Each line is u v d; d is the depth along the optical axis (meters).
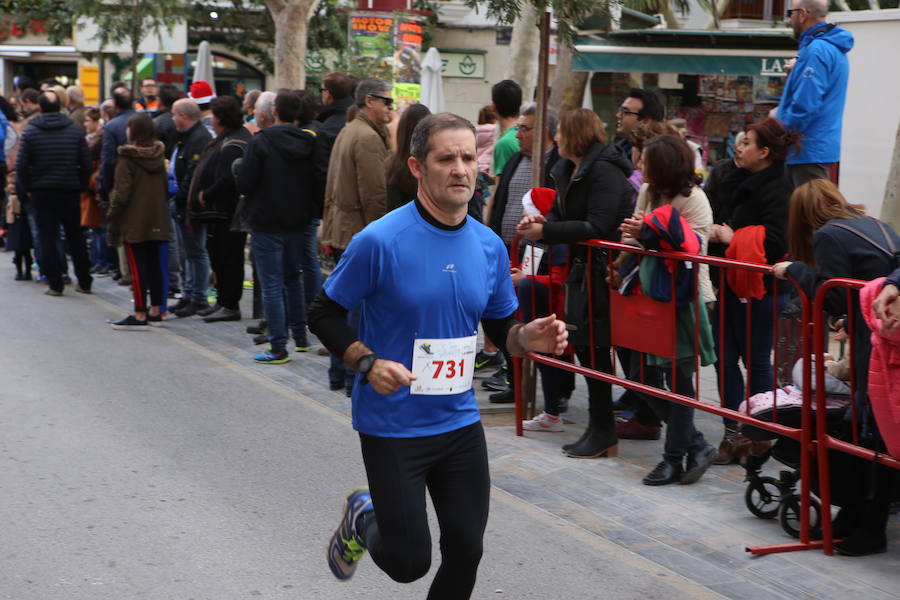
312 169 8.81
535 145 7.16
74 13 15.95
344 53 21.89
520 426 7.11
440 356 3.64
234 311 10.98
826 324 5.27
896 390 4.43
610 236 6.31
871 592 4.63
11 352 9.25
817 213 5.15
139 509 5.55
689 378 5.97
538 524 5.46
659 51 13.83
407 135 7.27
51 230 12.03
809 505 5.14
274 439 6.89
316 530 5.32
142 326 10.57
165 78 18.59
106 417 7.29
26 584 4.60
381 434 3.64
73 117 15.40
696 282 5.77
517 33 14.71
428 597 3.75
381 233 3.56
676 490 6.04
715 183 7.01
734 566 4.95
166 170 10.48
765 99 15.28
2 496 5.69
